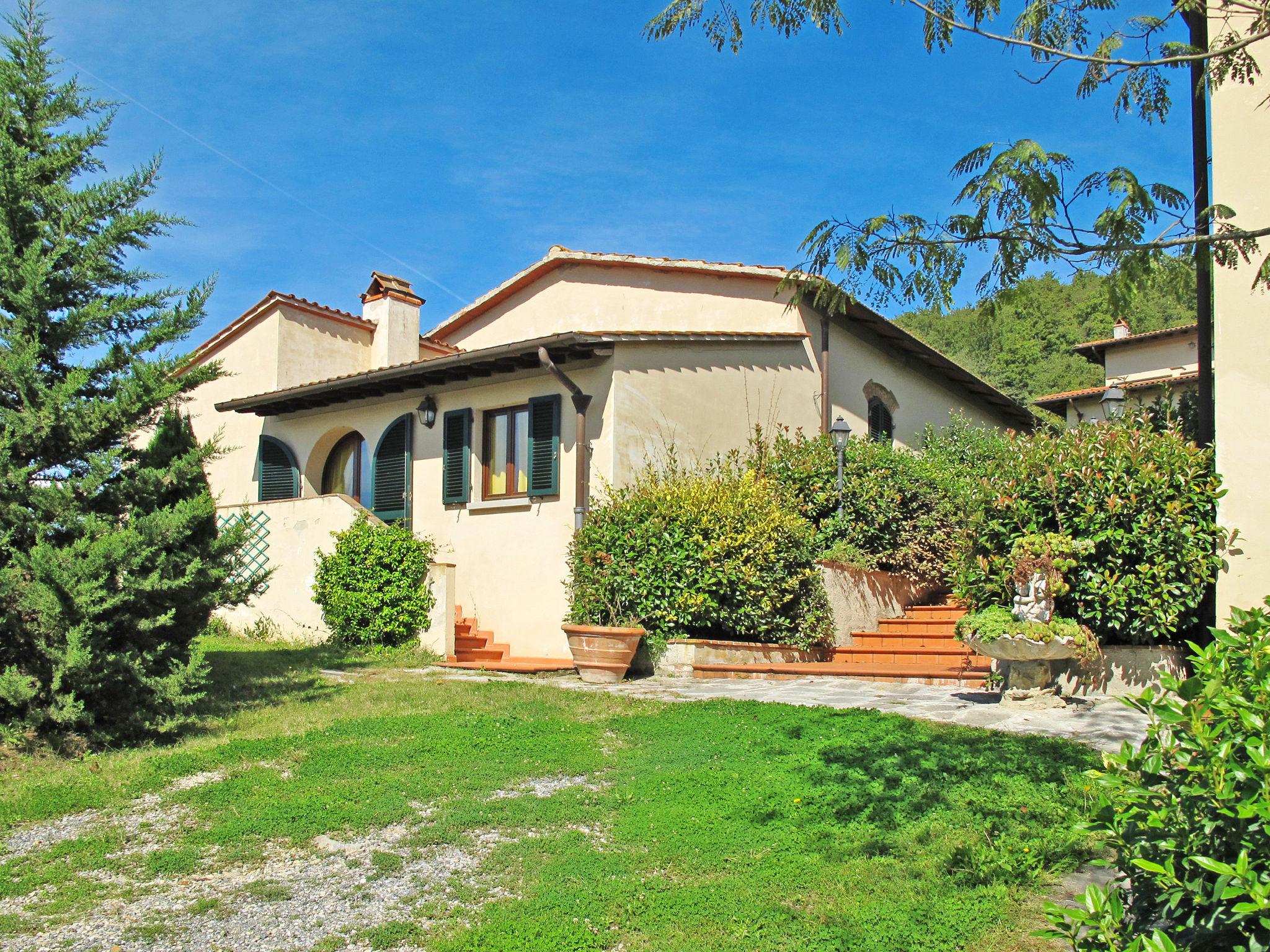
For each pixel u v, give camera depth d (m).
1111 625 9.18
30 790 6.76
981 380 21.92
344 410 16.69
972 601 9.72
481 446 14.83
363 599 13.36
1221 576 8.69
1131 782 3.23
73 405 7.89
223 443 18.39
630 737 8.30
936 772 6.59
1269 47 8.49
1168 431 9.45
